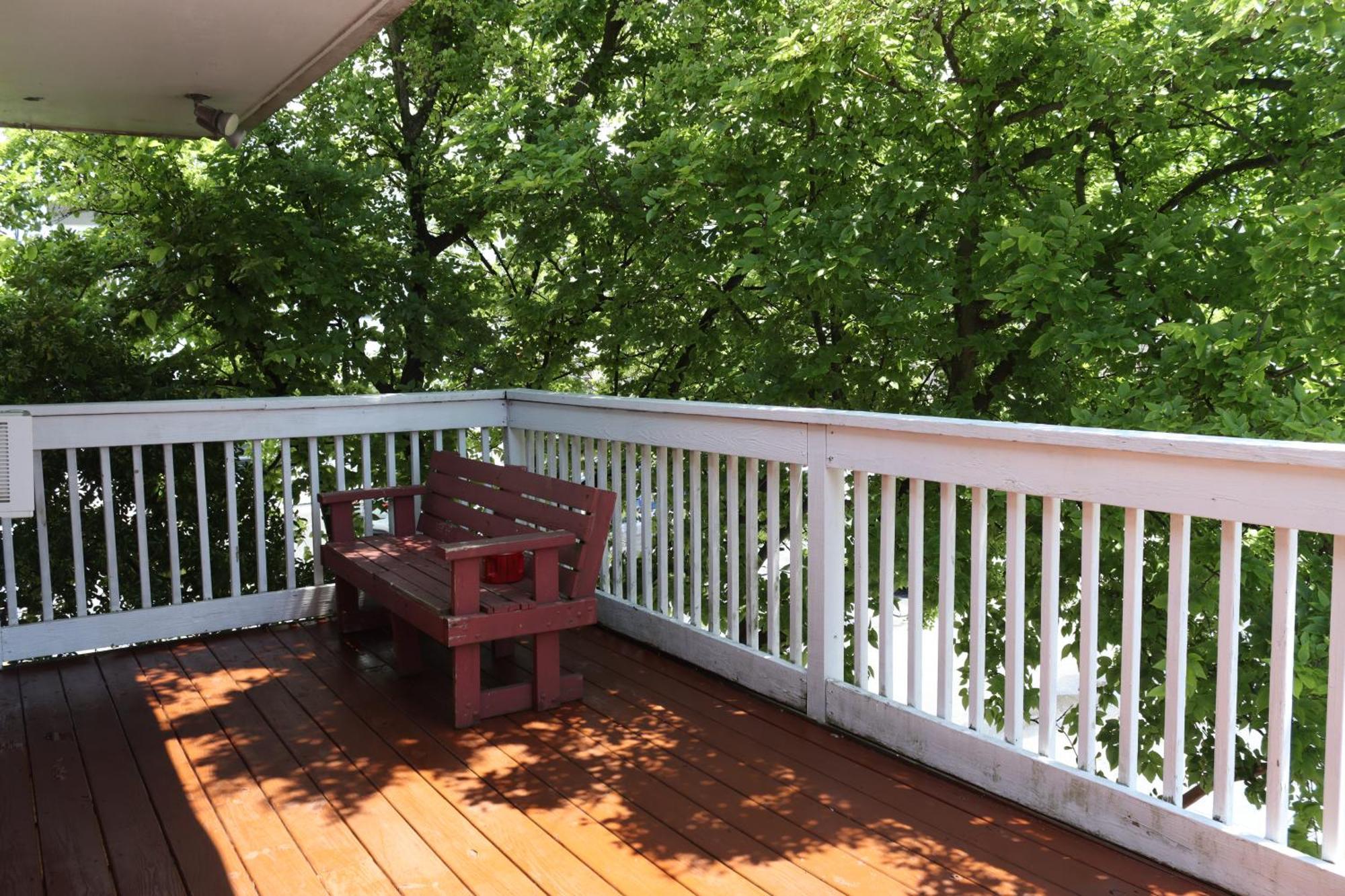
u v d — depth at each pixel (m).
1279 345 4.50
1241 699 4.61
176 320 6.92
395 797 2.77
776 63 5.51
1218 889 2.22
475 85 7.75
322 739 3.19
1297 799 4.76
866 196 5.77
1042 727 2.62
